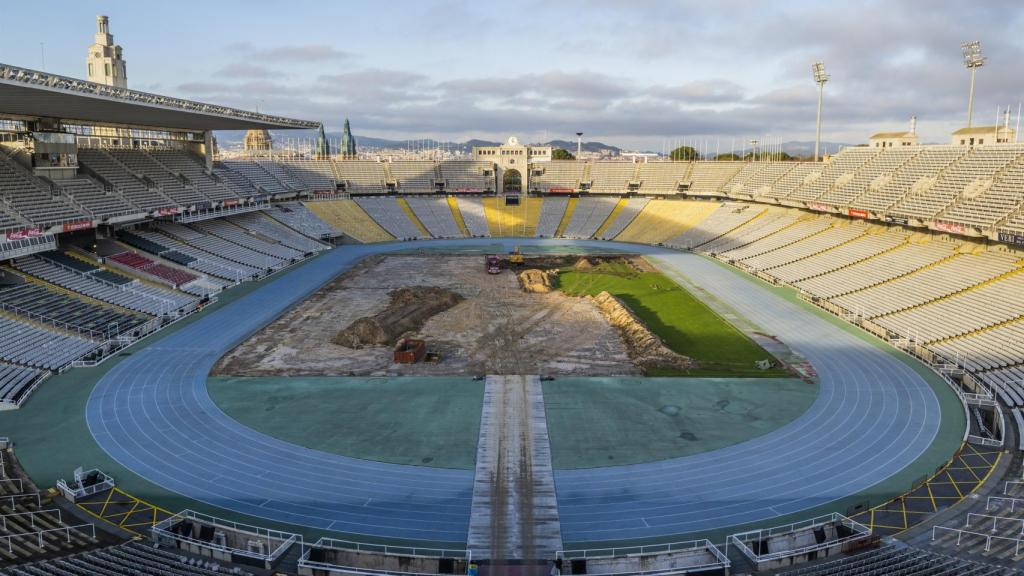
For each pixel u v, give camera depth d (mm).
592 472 37094
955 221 73250
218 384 50844
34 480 35969
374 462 38281
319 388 50062
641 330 63375
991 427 44188
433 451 39594
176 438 41344
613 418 44469
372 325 63062
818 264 89875
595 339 63125
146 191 92500
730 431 42500
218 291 82625
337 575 27203
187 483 35844
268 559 28406
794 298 81062
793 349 59875
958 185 81125
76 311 63344
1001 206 70562
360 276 95625
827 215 107500
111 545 29719
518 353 58844
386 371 53938
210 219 108500
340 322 69438
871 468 37500
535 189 158375
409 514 32844
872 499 34062
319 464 38000
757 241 109938
